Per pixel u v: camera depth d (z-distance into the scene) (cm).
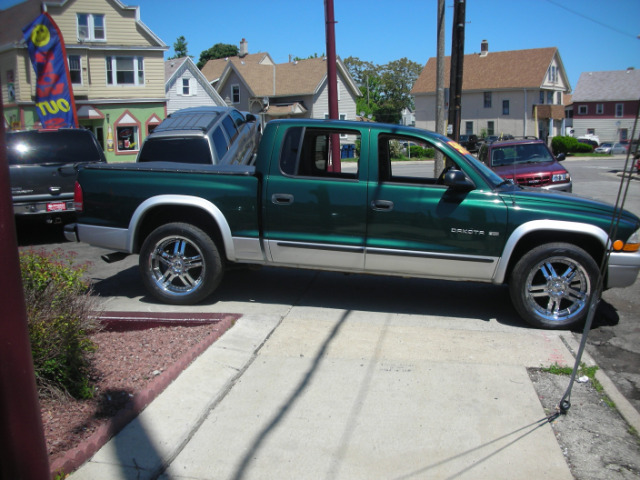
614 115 6625
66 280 445
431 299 642
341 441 363
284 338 516
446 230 546
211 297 640
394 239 556
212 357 466
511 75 5297
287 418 388
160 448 351
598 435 375
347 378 443
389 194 553
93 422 365
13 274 247
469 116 5528
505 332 541
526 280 541
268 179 571
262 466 339
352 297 645
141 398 389
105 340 498
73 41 3069
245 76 4956
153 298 638
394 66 7981
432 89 5575
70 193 987
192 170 591
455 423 385
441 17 1481
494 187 554
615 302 661
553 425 385
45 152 1001
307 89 4750
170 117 1029
